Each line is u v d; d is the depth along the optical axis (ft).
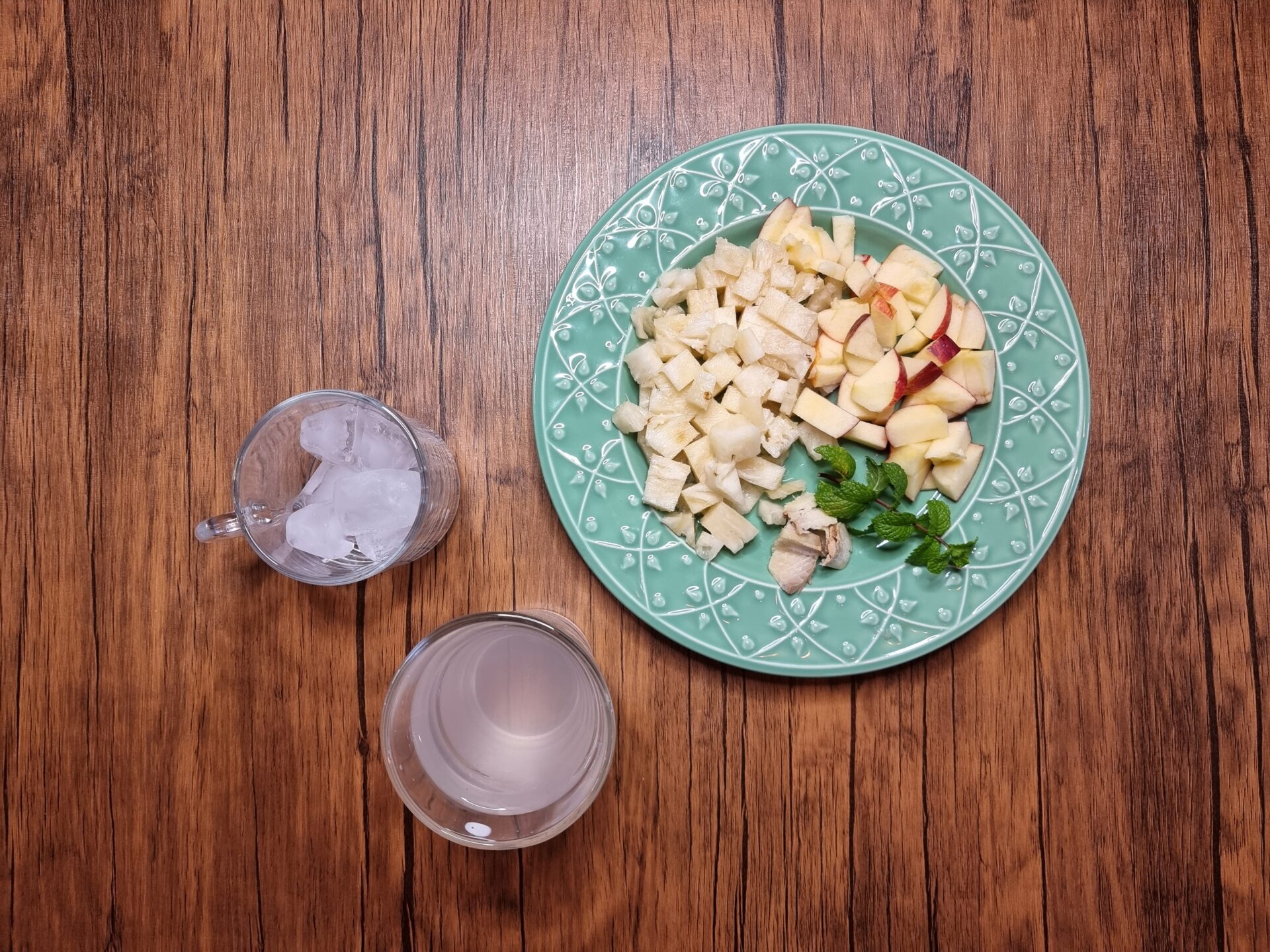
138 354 1.69
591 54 1.68
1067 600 1.62
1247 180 1.65
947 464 1.54
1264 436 1.63
